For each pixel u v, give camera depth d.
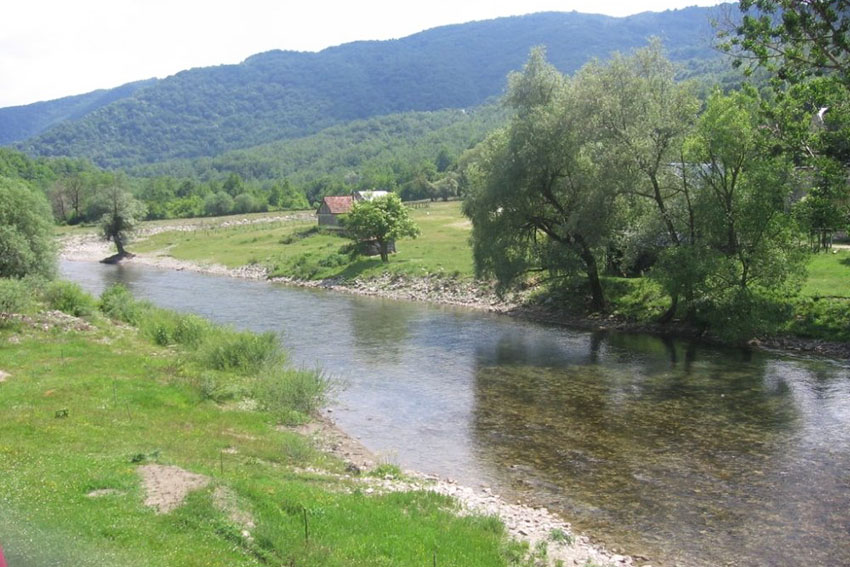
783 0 27.66
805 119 30.62
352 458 20.91
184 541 11.79
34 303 37.88
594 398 27.72
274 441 21.14
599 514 16.98
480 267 47.41
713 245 38.59
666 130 39.09
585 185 42.72
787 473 19.50
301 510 14.22
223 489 14.32
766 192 35.38
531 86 44.56
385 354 36.59
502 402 27.36
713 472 19.67
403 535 13.85
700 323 39.50
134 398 23.80
